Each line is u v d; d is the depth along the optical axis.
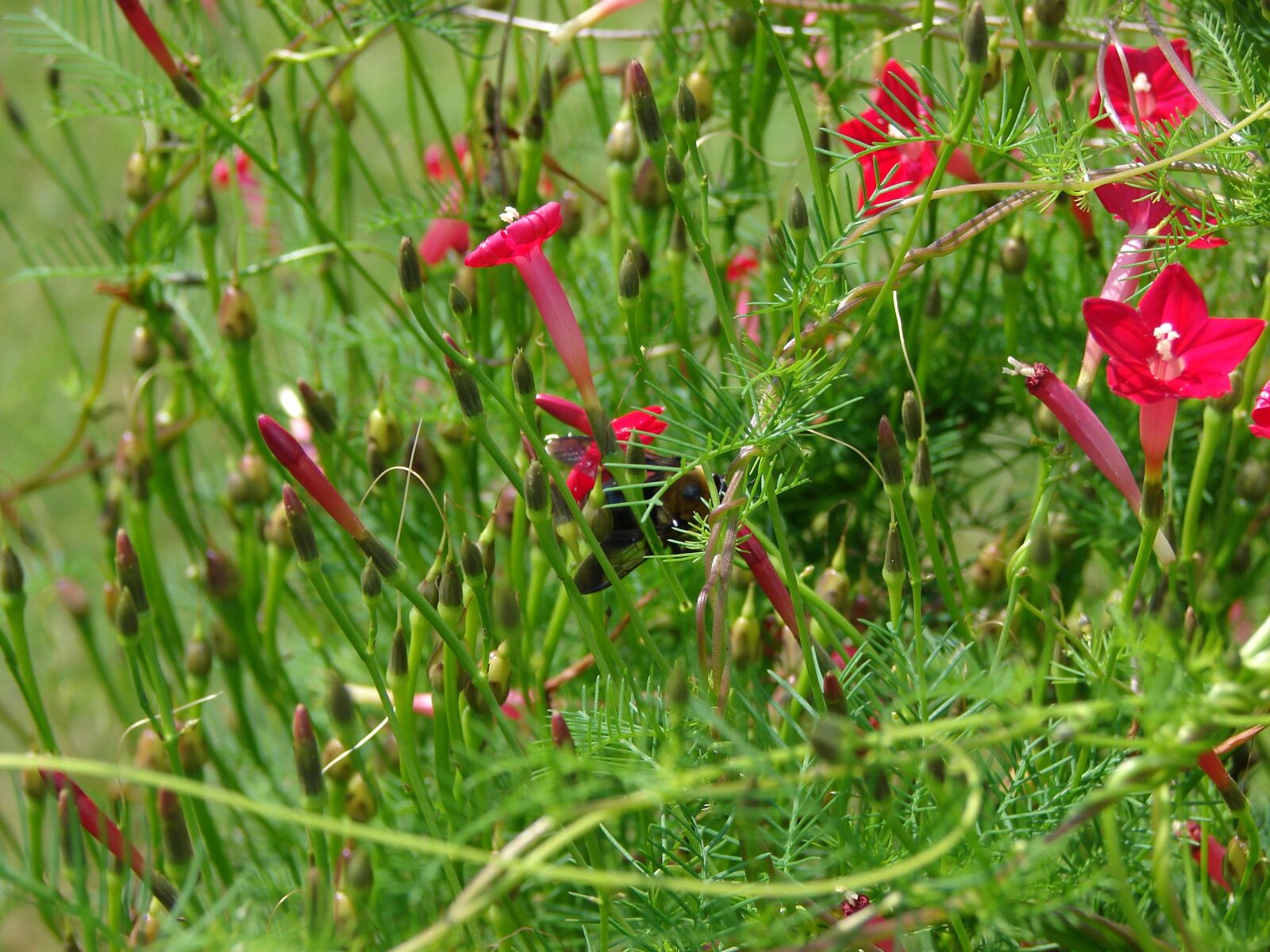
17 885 0.53
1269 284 0.57
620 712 0.54
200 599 0.62
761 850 0.55
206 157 0.62
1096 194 0.56
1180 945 0.53
